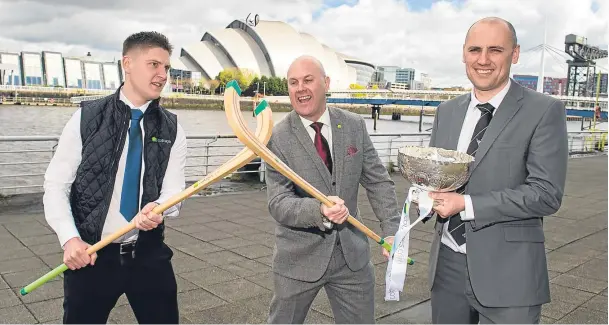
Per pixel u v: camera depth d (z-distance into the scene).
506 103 1.99
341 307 2.38
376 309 3.59
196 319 3.36
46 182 1.95
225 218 6.39
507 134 1.94
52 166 1.97
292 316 2.32
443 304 2.20
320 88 2.21
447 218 2.16
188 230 5.73
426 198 1.95
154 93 2.01
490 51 1.94
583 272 4.47
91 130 1.95
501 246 1.96
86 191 1.95
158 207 1.91
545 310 3.61
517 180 1.94
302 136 2.25
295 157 2.23
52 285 3.81
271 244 5.18
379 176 2.44
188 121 35.00
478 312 2.09
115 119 1.98
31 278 3.98
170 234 5.53
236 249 4.98
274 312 2.34
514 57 1.99
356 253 2.29
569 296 3.88
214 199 7.72
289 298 2.27
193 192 1.91
